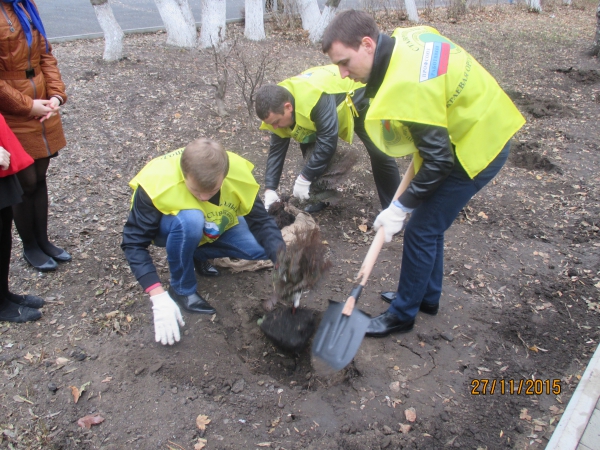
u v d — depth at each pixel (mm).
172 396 2609
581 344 3021
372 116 2268
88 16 10945
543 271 3699
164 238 2885
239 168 2934
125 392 2605
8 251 2838
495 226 4285
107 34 7488
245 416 2531
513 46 9977
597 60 9062
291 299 2855
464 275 3635
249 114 5898
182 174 2703
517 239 4105
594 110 6824
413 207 2467
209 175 2428
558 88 7699
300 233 2900
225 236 3205
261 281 3506
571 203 4633
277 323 2887
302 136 3824
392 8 12422
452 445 2418
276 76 7617
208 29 8672
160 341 2914
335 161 4352
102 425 2430
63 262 3537
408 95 2207
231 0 13602
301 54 8945
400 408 2605
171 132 5691
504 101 2457
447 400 2658
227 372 2779
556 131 6152
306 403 2625
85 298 3225
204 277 3512
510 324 3182
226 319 3143
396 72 2246
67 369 2703
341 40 2318
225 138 5656
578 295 3432
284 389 2707
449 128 2391
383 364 2859
